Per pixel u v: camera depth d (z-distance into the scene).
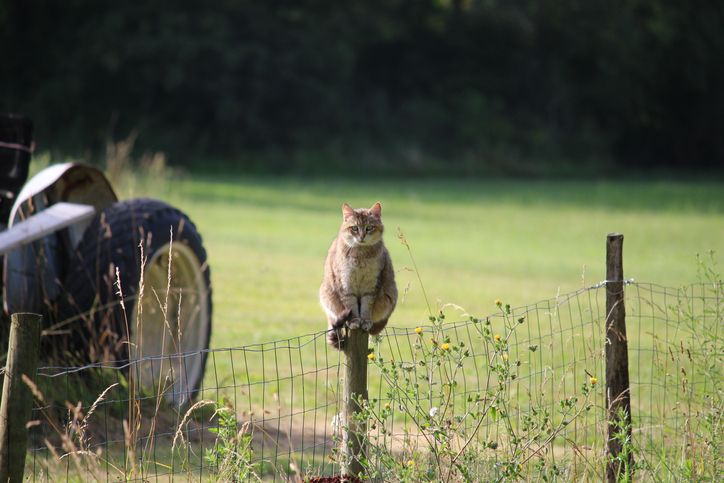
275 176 75.44
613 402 9.93
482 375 15.44
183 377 13.04
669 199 68.31
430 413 9.16
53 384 12.00
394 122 93.19
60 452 10.79
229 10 80.25
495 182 80.81
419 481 8.95
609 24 102.62
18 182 13.77
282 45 81.38
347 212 11.48
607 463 9.83
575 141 104.19
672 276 31.56
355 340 9.58
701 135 112.12
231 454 9.04
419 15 97.00
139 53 75.06
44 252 13.13
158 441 11.55
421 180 79.00
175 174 63.97
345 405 9.63
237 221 43.03
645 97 109.50
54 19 77.75
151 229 13.12
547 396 13.33
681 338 14.57
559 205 61.00
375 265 11.40
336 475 10.08
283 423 13.05
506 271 32.53
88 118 75.56
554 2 100.12
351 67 87.94
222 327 20.03
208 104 80.12
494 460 9.41
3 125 13.83
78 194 13.98
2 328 13.03
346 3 89.69
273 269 29.42
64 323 12.31
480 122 97.00
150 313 13.62
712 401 10.35
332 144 84.75
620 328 10.34
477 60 101.94
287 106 83.06
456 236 43.47
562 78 103.94
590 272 32.72
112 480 9.99
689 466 9.83
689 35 108.38
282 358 17.34
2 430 8.05
